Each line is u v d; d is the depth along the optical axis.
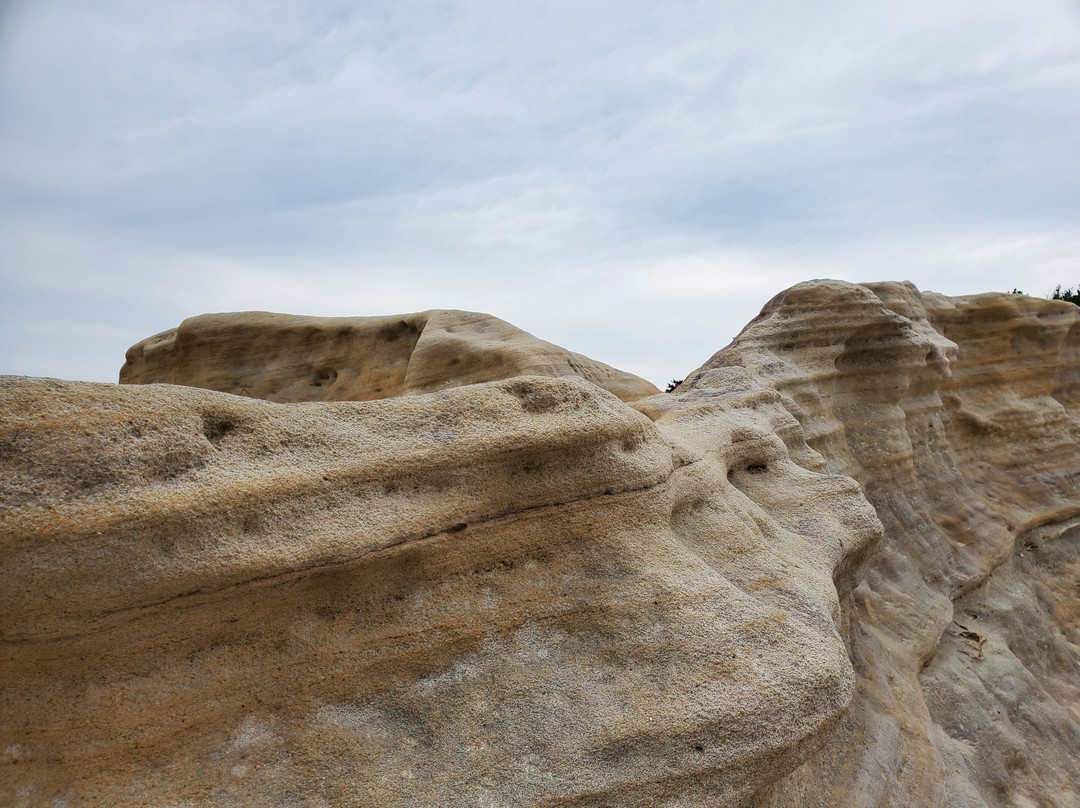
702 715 3.16
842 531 5.89
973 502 11.11
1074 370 14.55
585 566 3.76
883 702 6.63
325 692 3.08
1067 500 12.44
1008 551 10.80
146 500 2.64
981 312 13.25
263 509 2.93
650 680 3.34
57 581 2.52
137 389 2.89
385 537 3.19
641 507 4.03
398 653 3.23
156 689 2.80
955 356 12.16
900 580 8.97
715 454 5.74
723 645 3.48
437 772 2.96
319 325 22.23
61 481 2.53
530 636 3.48
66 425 2.60
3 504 2.40
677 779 3.06
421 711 3.15
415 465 3.35
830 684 3.42
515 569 3.64
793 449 7.53
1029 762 7.51
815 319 10.16
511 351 16.45
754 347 9.79
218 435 3.06
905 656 7.81
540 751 3.05
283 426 3.18
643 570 3.78
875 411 10.30
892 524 9.65
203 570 2.76
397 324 21.03
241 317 23.25
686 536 4.58
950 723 7.52
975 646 8.89
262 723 2.94
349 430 3.34
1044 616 10.64
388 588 3.33
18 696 2.66
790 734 3.22
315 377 22.22
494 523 3.60
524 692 3.27
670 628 3.54
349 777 2.89
